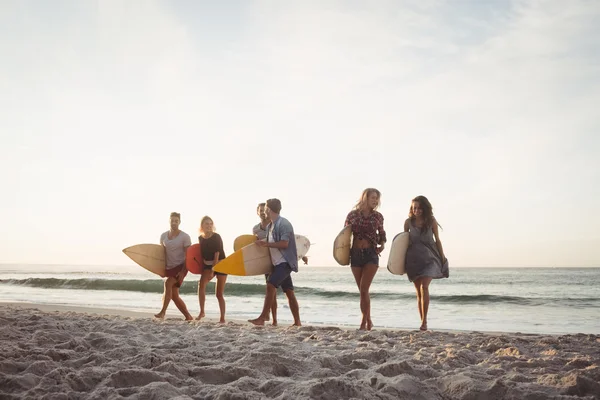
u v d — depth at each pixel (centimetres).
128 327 574
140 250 847
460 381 306
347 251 712
